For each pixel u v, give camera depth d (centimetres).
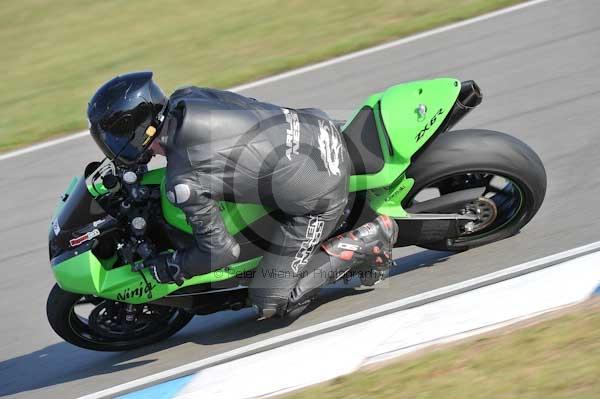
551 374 1345
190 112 1546
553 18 3362
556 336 1449
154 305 1848
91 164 1736
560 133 2456
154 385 1669
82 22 4906
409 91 1791
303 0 4444
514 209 1895
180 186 1536
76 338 1816
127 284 1694
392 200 1783
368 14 4003
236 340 1802
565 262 1733
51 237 1723
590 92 2667
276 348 1697
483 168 1777
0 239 2541
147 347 1888
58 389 1759
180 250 1653
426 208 1831
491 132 1827
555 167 2266
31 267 2347
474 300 1664
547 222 1977
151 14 4791
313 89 3222
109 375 1775
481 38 3344
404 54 3375
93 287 1672
